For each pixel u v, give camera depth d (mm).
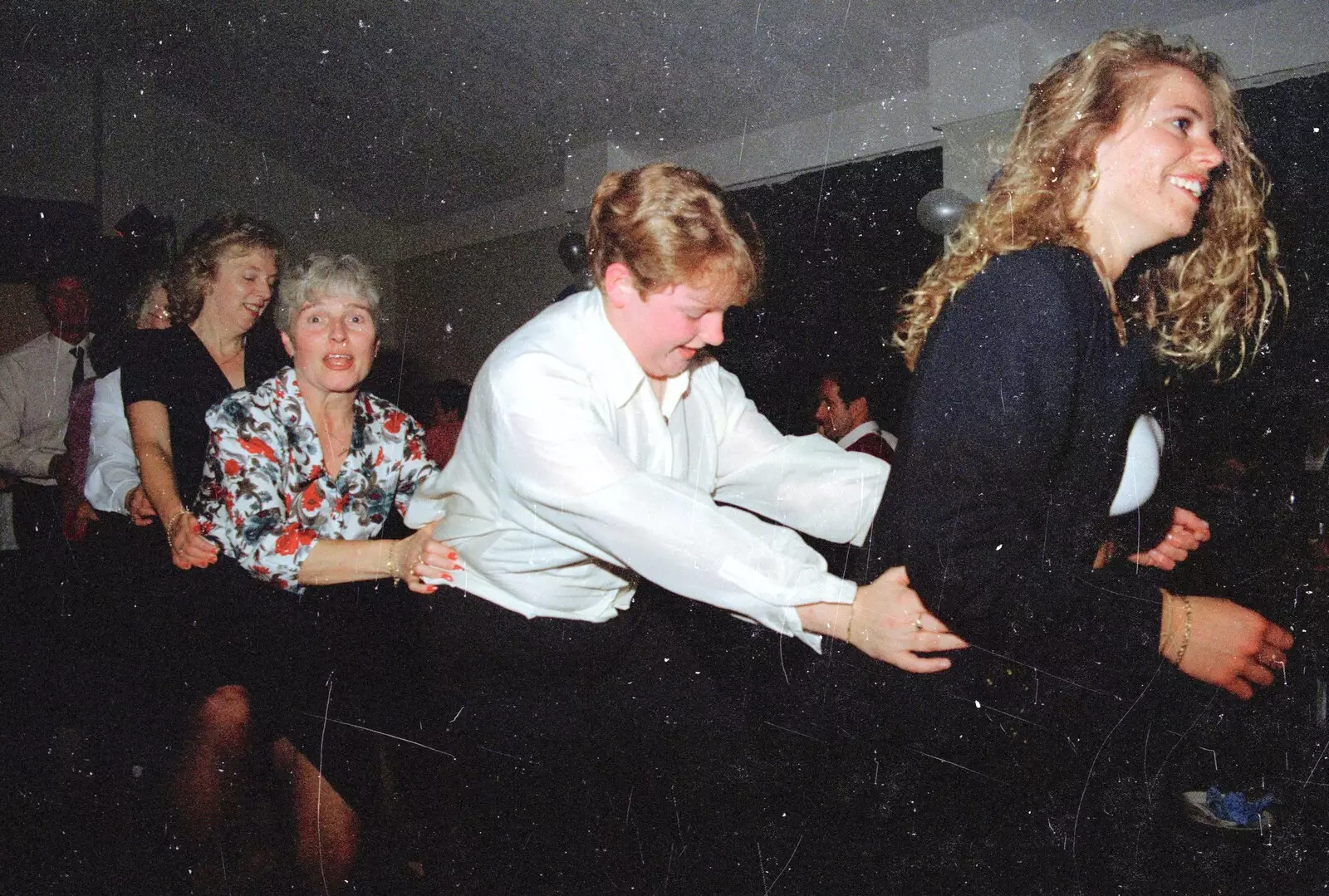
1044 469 1091
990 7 3334
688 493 1257
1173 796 1488
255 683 1964
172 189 5672
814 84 3811
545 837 1408
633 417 1371
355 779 1764
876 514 1239
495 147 5160
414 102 5000
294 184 5996
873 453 3021
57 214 5391
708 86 4008
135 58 5445
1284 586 1918
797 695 1375
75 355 3201
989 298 1089
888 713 1251
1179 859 1343
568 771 1457
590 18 3947
